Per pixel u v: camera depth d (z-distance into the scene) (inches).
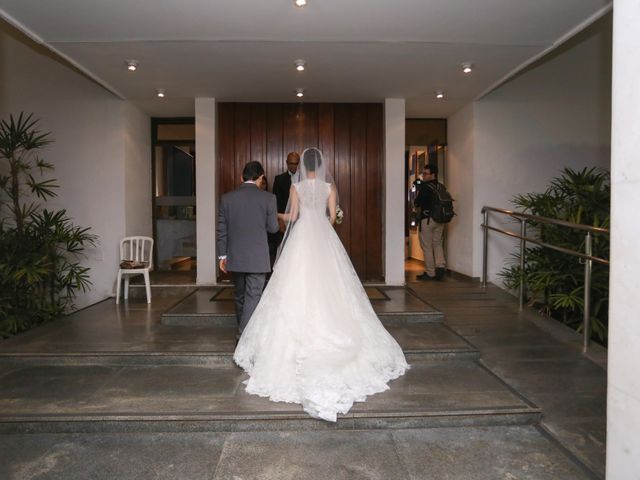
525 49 167.0
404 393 114.3
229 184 241.0
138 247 233.8
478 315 183.3
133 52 168.9
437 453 93.1
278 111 241.9
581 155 241.6
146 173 263.0
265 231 139.4
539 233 212.5
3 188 193.5
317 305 119.0
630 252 64.3
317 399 102.4
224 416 102.0
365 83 207.8
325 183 134.9
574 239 184.4
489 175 242.7
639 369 63.0
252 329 127.6
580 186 195.9
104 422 101.6
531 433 100.7
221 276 244.8
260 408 106.1
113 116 233.8
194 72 191.9
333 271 126.5
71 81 225.3
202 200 230.8
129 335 155.4
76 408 106.4
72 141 227.5
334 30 150.5
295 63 180.9
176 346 142.5
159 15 139.3
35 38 155.8
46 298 200.8
